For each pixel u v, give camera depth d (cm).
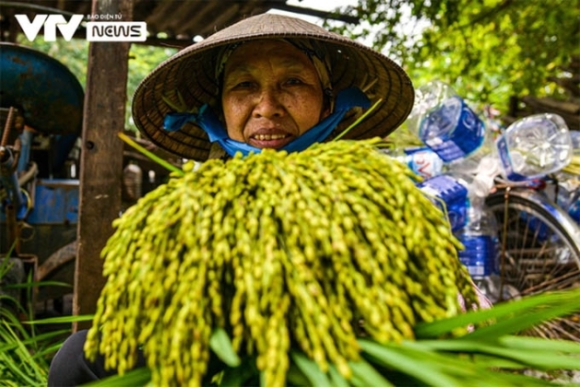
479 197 314
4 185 336
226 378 87
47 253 404
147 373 87
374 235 84
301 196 85
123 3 277
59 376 128
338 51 168
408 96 172
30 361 208
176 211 86
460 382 76
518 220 350
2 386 204
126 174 418
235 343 82
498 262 331
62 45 1107
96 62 274
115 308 87
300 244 84
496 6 618
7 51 330
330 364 79
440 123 307
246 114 152
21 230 379
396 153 349
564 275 319
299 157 93
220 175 90
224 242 82
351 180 88
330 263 84
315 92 153
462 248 94
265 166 90
